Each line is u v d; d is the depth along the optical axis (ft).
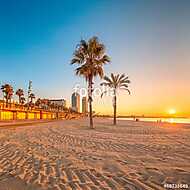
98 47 101.86
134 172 22.99
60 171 23.47
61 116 428.97
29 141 49.49
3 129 88.22
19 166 25.67
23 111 238.48
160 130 89.45
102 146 42.09
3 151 35.91
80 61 102.89
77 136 61.98
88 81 103.30
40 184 19.19
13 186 18.67
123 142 48.19
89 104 101.60
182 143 46.44
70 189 17.90
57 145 43.39
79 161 28.40
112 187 18.34
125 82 149.79
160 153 34.35
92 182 19.70
